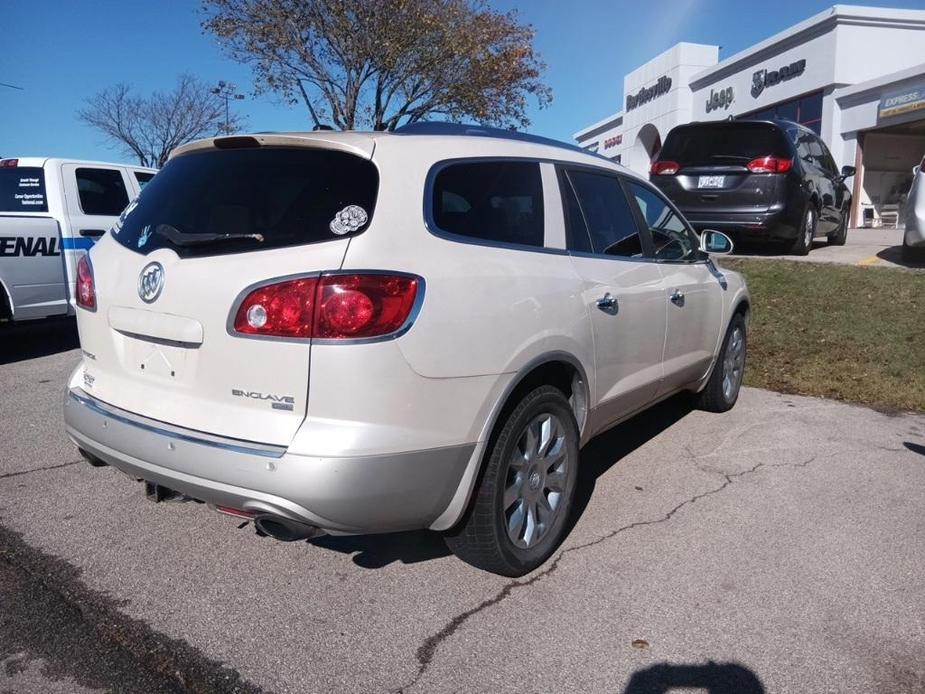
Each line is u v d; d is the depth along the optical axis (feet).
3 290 24.32
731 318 18.54
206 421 9.52
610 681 8.98
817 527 12.94
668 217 16.28
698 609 10.44
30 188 26.27
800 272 31.01
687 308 15.83
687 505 13.80
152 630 9.80
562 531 12.00
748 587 11.02
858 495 14.29
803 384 21.54
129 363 10.68
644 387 14.44
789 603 10.62
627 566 11.59
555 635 9.84
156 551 11.83
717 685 8.93
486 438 10.07
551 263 11.61
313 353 8.85
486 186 11.11
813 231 36.09
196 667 9.09
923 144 69.05
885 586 11.09
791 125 34.76
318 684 8.86
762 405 20.04
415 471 9.30
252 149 10.81
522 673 9.09
